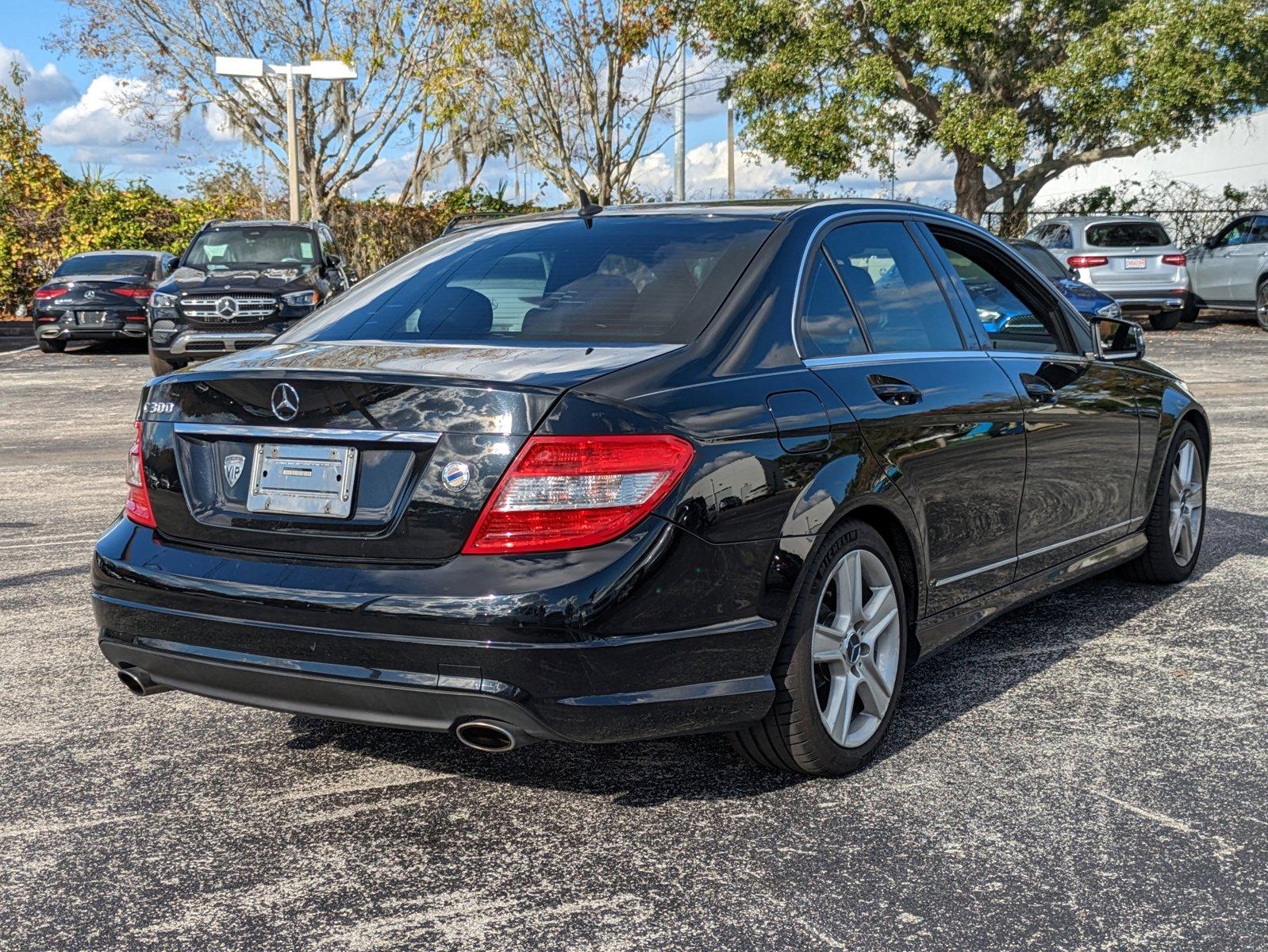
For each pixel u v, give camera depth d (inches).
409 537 118.6
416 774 145.2
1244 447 376.2
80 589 227.8
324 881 119.0
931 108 973.8
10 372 682.8
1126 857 121.6
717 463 123.0
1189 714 161.0
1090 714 161.3
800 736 135.0
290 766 147.6
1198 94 874.8
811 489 132.2
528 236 160.4
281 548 124.7
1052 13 935.7
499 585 114.7
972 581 163.8
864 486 139.4
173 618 128.0
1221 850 123.1
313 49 1128.2
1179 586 224.2
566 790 139.7
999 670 179.8
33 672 182.1
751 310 137.5
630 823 130.9
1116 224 856.3
